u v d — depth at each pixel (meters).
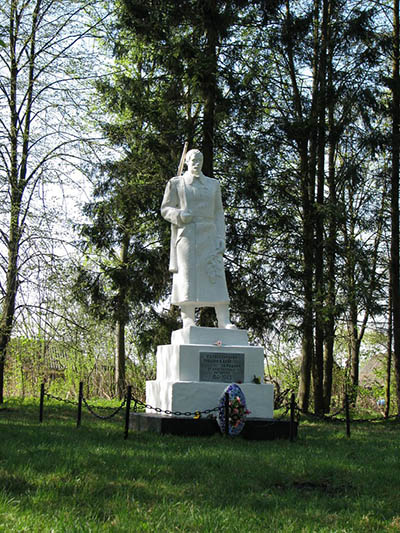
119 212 20.97
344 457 9.46
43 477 7.11
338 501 6.96
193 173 13.97
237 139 21.09
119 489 6.82
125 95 20.14
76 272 20.36
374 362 42.66
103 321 21.50
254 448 10.15
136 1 19.28
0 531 5.26
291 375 27.78
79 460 8.02
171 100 20.78
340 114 22.42
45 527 5.41
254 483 7.55
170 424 11.67
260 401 12.76
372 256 22.34
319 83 22.19
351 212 24.09
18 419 13.89
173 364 12.82
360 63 21.41
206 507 6.36
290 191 22.38
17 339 18.28
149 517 5.91
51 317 18.05
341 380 30.11
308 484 7.73
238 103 20.67
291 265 21.75
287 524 6.00
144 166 20.72
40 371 20.98
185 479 7.53
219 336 13.19
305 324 20.47
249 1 20.34
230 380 12.80
